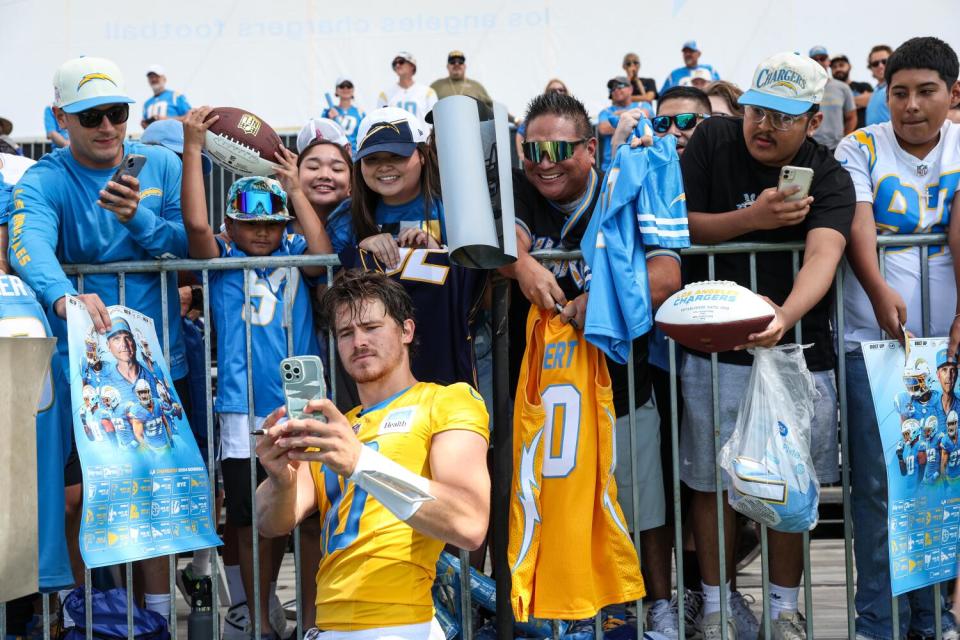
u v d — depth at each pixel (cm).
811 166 370
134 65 1442
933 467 360
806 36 1363
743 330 333
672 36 1391
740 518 446
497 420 342
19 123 1434
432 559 302
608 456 353
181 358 399
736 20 1376
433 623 302
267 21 1438
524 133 375
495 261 320
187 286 446
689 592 414
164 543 354
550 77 1407
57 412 353
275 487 301
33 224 374
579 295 367
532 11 1413
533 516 350
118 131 386
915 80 364
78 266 380
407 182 386
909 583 353
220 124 382
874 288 365
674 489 365
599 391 354
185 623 473
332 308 322
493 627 390
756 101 360
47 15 1436
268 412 385
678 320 338
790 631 370
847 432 380
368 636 294
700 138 384
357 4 1431
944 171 375
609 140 1052
